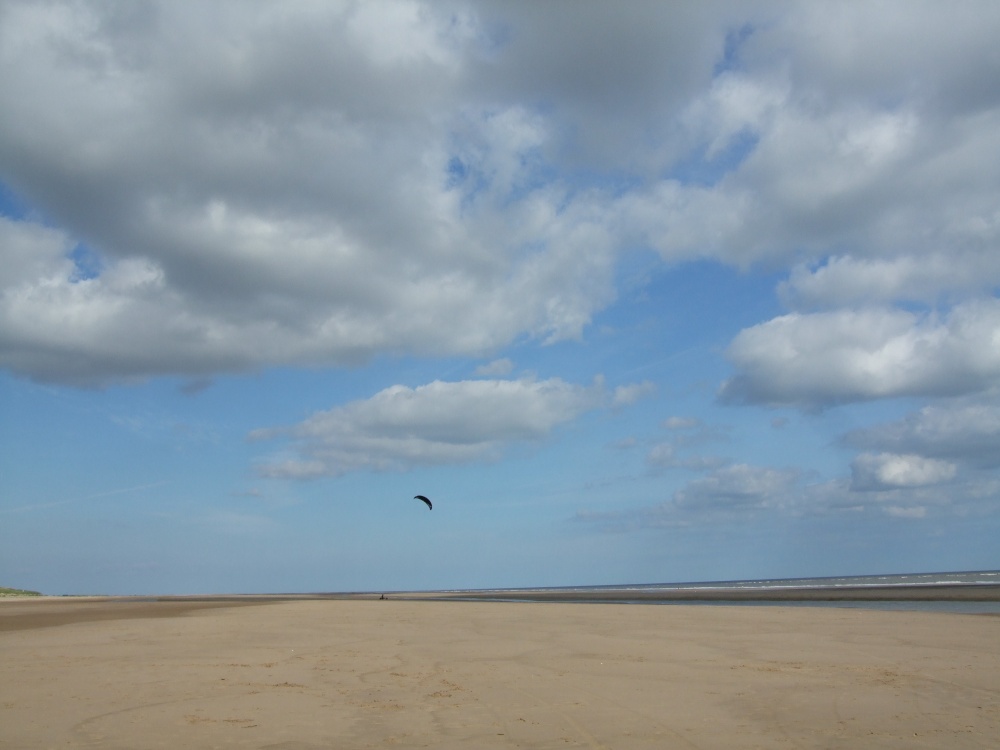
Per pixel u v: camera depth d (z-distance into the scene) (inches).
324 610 1642.5
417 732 421.1
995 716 465.4
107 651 802.8
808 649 800.9
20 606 2278.5
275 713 467.8
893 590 2258.9
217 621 1275.8
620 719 455.8
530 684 582.6
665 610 1502.2
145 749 383.2
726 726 438.9
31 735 410.9
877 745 398.3
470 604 1956.2
